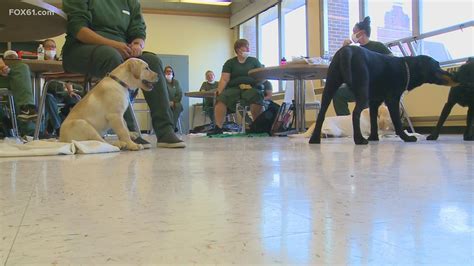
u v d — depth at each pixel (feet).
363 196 2.53
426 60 9.55
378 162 4.54
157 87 7.87
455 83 9.80
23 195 2.67
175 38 33.22
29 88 9.98
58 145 6.54
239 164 4.50
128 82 7.61
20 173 3.87
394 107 9.63
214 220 1.96
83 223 1.93
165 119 7.91
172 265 1.36
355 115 8.67
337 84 9.06
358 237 1.66
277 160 4.94
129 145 7.27
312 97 17.87
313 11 24.89
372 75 9.00
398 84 9.46
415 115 17.51
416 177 3.32
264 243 1.59
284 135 15.51
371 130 10.28
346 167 4.09
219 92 17.47
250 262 1.38
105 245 1.58
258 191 2.74
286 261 1.39
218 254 1.47
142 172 3.84
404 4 18.70
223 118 17.71
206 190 2.80
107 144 6.95
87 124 7.21
